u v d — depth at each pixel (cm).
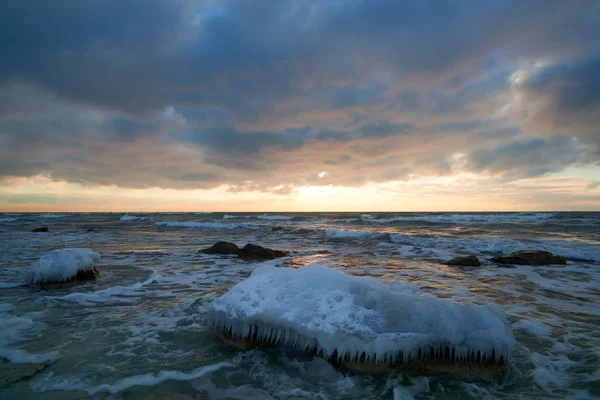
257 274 472
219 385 315
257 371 341
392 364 337
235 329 399
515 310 539
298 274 437
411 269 905
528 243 1338
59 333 439
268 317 380
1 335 428
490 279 773
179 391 304
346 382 321
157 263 1000
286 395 301
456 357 339
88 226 2964
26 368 343
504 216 3381
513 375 335
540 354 379
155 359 365
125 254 1188
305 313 376
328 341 345
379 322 359
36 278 689
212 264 987
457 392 306
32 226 2969
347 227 2497
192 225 2867
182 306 552
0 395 294
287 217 4394
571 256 1091
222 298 434
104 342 410
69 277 704
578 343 408
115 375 330
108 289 670
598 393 301
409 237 1600
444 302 369
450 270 887
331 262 1030
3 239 1730
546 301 592
